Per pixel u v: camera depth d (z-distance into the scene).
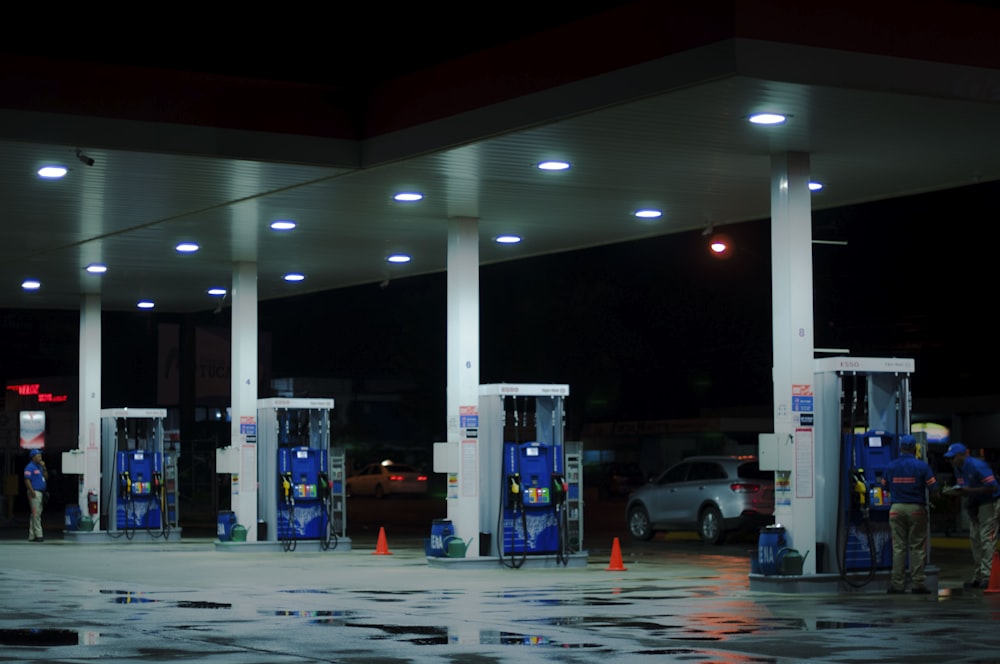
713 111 14.79
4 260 25.66
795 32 13.51
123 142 16.44
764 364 54.56
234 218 21.41
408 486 58.94
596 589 17.33
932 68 14.27
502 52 15.73
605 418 62.03
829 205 21.08
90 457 29.48
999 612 14.51
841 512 16.95
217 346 52.78
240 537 25.38
